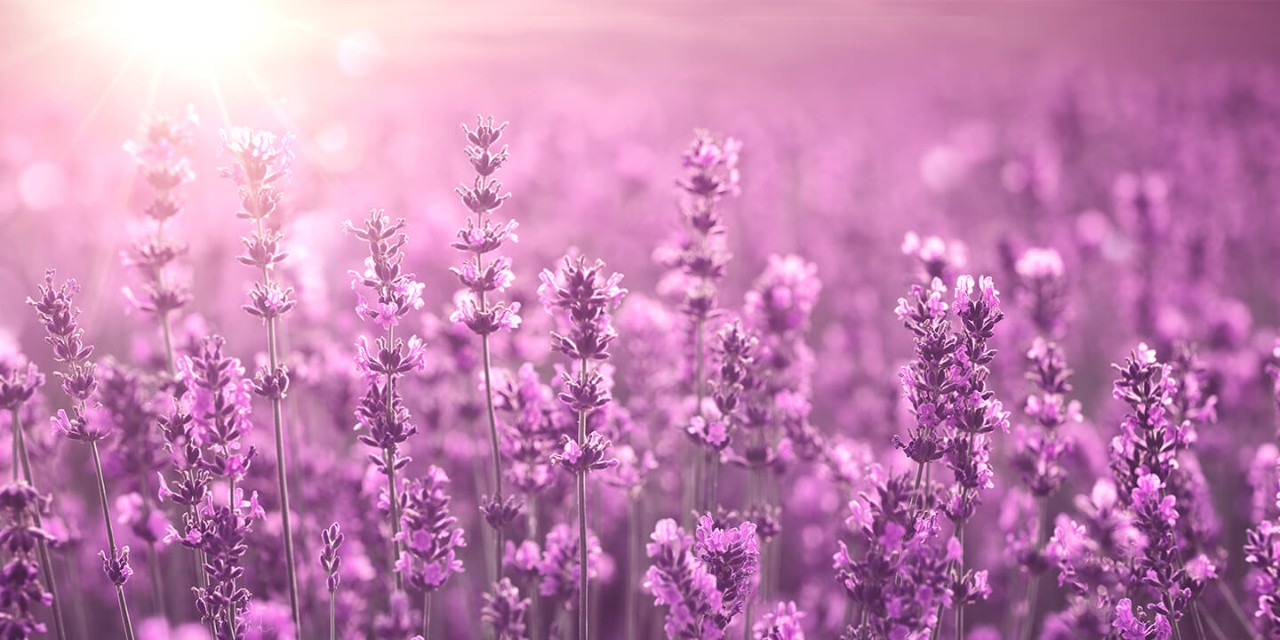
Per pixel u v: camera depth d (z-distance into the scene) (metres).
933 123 17.27
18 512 2.55
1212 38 20.55
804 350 4.32
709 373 4.06
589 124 13.05
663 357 5.13
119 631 5.00
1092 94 14.63
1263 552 3.00
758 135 12.38
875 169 12.95
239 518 3.01
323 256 8.09
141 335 6.09
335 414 4.88
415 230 6.39
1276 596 2.96
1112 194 10.29
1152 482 2.98
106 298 7.15
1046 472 3.70
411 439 5.02
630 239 8.49
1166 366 3.02
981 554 5.62
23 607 2.54
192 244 6.90
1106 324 8.30
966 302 2.91
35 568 2.55
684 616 2.62
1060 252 7.92
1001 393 6.10
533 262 6.43
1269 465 3.90
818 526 5.93
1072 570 3.24
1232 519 5.48
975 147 12.76
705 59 22.58
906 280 4.40
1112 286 8.86
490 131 3.15
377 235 2.99
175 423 2.95
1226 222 9.22
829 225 10.26
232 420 2.97
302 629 4.03
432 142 12.48
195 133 3.49
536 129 12.59
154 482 4.09
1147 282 7.07
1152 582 3.00
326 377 4.94
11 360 3.03
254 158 3.03
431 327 4.70
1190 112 13.92
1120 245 8.84
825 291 8.87
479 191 3.12
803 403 4.07
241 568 3.03
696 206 3.99
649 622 5.11
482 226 3.17
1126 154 12.52
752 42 22.88
